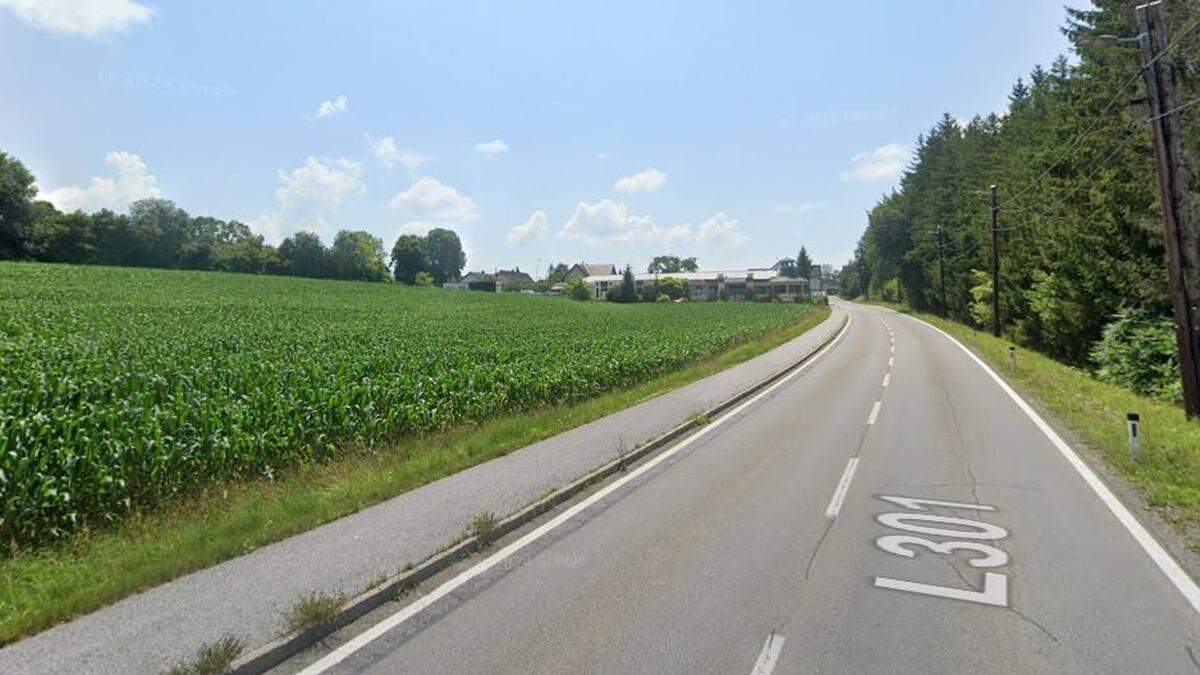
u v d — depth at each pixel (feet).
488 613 16.66
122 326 79.82
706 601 16.97
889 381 65.31
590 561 20.16
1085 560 19.07
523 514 24.47
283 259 339.36
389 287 257.14
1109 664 13.57
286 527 22.50
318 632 15.48
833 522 23.21
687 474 31.07
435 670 13.91
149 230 299.58
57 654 14.25
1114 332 71.05
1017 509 24.12
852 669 13.53
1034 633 14.89
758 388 62.64
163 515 24.93
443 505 25.45
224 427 30.60
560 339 87.66
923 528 22.33
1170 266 43.47
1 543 20.90
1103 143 80.18
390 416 37.81
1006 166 150.71
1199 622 15.24
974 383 61.82
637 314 191.31
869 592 17.28
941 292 200.44
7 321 72.69
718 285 419.33
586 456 33.81
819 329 149.48
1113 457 30.53
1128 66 74.69
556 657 14.30
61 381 35.12
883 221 265.54
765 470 31.32
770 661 13.89
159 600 17.01
